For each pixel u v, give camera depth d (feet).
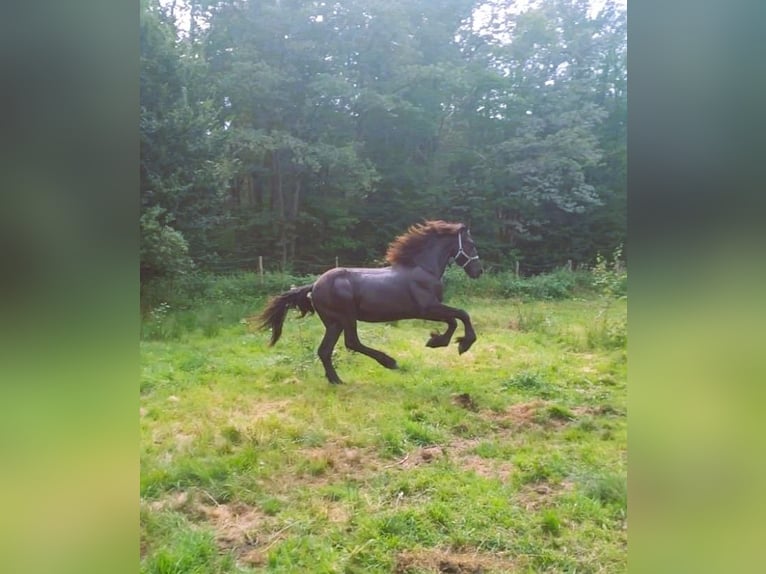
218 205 32.76
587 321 19.95
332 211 33.78
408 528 9.71
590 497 10.48
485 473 11.32
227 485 10.72
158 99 30.40
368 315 15.72
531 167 32.37
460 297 24.00
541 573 8.76
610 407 13.98
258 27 35.35
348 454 11.94
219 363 17.12
